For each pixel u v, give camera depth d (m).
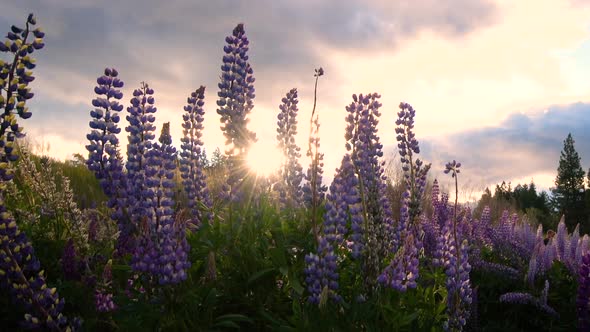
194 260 1.30
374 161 1.42
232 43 1.64
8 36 1.19
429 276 1.44
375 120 1.44
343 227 1.22
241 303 1.25
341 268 1.36
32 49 1.21
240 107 1.61
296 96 1.79
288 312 1.29
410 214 1.61
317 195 1.48
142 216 1.24
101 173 1.30
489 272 1.92
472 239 2.06
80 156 2.71
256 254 1.31
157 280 1.14
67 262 1.36
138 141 1.30
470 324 1.57
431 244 1.74
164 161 1.24
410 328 1.20
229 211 1.40
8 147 1.20
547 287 1.72
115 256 1.41
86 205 2.12
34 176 1.84
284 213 1.56
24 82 1.20
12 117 1.19
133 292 1.19
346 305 1.19
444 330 1.25
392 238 1.48
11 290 1.14
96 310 1.24
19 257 1.16
